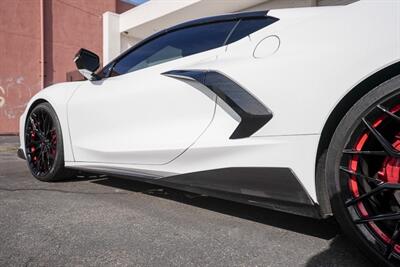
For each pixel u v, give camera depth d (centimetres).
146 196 248
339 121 146
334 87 139
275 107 156
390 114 126
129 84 235
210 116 186
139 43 254
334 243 164
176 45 226
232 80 175
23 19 983
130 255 153
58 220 196
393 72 130
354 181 135
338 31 146
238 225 189
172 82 207
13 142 701
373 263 132
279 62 159
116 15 1011
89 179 307
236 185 173
